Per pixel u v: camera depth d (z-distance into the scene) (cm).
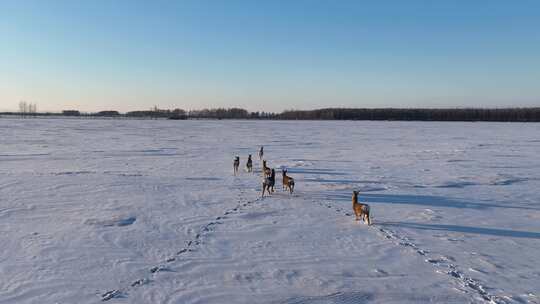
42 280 694
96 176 1811
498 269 782
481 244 935
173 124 9162
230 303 627
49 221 1057
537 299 652
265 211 1220
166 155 2811
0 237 918
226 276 729
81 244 881
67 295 640
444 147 3612
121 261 788
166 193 1459
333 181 1795
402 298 654
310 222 1104
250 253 851
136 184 1620
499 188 1653
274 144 3906
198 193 1475
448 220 1142
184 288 676
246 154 2945
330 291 675
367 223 1099
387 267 786
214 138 4681
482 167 2289
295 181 1791
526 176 1969
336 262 809
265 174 1559
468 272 765
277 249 879
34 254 816
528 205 1345
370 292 674
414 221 1129
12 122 9219
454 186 1694
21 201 1284
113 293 650
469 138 4888
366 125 9319
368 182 1773
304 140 4484
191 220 1098
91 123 9212
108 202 1289
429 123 11100
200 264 783
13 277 704
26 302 615
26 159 2477
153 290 665
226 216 1149
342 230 1032
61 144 3634
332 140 4509
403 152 3153
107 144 3691
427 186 1686
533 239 977
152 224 1050
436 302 641
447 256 852
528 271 773
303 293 667
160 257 816
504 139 4697
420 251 880
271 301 637
